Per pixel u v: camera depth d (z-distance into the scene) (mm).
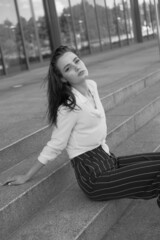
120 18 18484
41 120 4227
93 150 2707
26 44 12242
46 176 2916
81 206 2781
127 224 2920
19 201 2588
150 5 21719
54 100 2574
